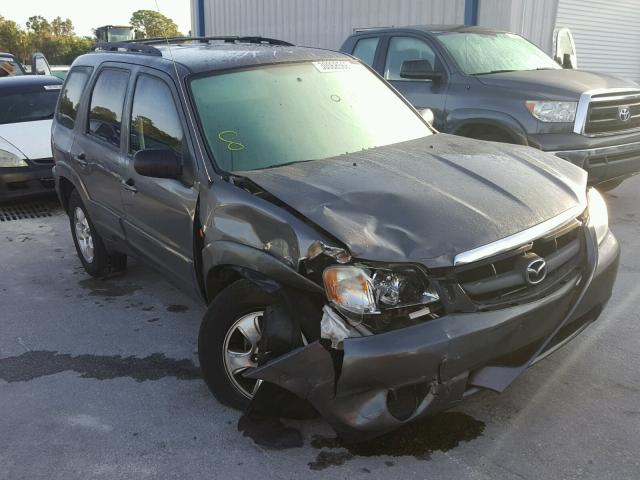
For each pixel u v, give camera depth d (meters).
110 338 4.53
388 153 3.67
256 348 3.26
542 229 2.94
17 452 3.21
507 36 7.72
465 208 2.95
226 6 17.16
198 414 3.47
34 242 7.12
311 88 4.16
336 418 2.74
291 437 3.14
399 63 7.53
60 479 2.99
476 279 2.75
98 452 3.18
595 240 3.26
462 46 7.12
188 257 3.77
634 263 5.33
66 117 5.73
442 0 11.66
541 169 3.52
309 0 14.28
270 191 3.13
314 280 2.81
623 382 3.50
